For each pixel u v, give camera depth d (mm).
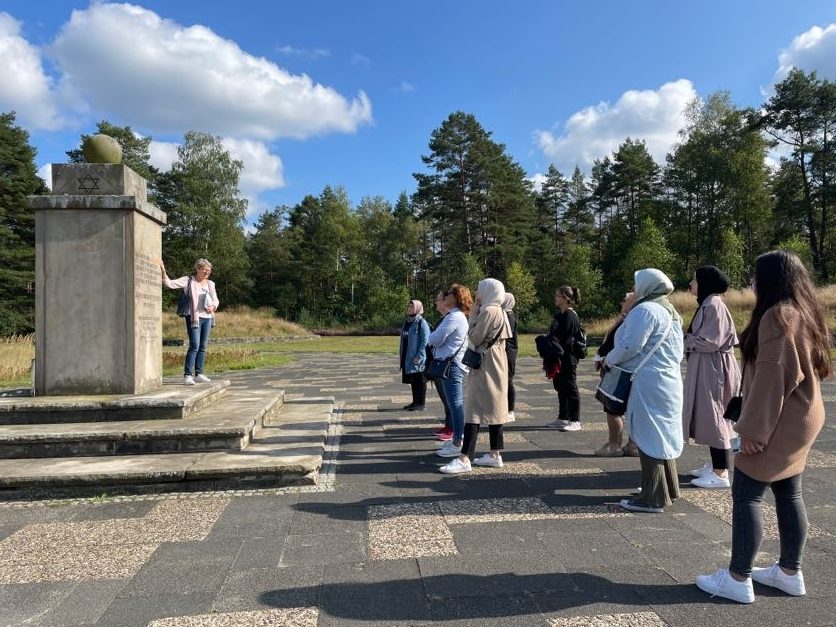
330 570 3312
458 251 55625
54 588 3143
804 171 47625
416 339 8812
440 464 5691
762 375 2775
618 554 3498
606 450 5930
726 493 4703
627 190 61906
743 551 2887
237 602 2955
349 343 35125
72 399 6242
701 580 3020
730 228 51062
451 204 53750
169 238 52125
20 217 42250
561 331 7309
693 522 4035
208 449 5598
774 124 47312
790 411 2809
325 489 4883
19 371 14992
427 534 3844
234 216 52969
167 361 18703
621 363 4262
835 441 6523
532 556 3477
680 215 58312
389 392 11430
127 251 6648
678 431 4203
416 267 73438
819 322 2838
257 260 67375
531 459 5832
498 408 5375
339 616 2803
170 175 52188
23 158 42531
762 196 49469
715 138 51281
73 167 6641
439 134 53969
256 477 4934
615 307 49156
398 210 80438
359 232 70188
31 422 5977
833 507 4316
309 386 12703
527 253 59594
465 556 3484
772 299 2873
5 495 4688
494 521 4078
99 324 6613
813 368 2799
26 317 40438
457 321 5969
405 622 2744
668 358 4172
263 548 3645
